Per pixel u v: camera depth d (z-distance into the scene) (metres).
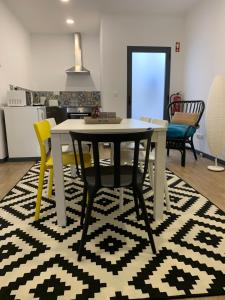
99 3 3.93
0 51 3.66
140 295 1.08
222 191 2.36
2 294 1.09
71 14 4.39
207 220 1.75
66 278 1.18
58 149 1.59
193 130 3.50
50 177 2.19
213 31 3.63
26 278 1.18
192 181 2.67
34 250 1.41
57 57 5.66
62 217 1.68
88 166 1.73
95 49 5.68
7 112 3.63
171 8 4.22
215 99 3.07
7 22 3.99
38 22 4.79
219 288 1.11
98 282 1.15
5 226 1.70
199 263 1.28
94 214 1.87
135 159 1.30
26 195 2.29
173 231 1.60
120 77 4.69
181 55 4.72
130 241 1.50
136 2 3.92
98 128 1.58
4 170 3.20
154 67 4.73
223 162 3.41
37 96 5.75
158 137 1.63
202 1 3.90
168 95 4.84
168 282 1.15
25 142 3.73
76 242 1.49
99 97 5.86
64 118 4.64
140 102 4.84
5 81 3.88
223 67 3.42
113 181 1.37
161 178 1.70
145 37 4.58
